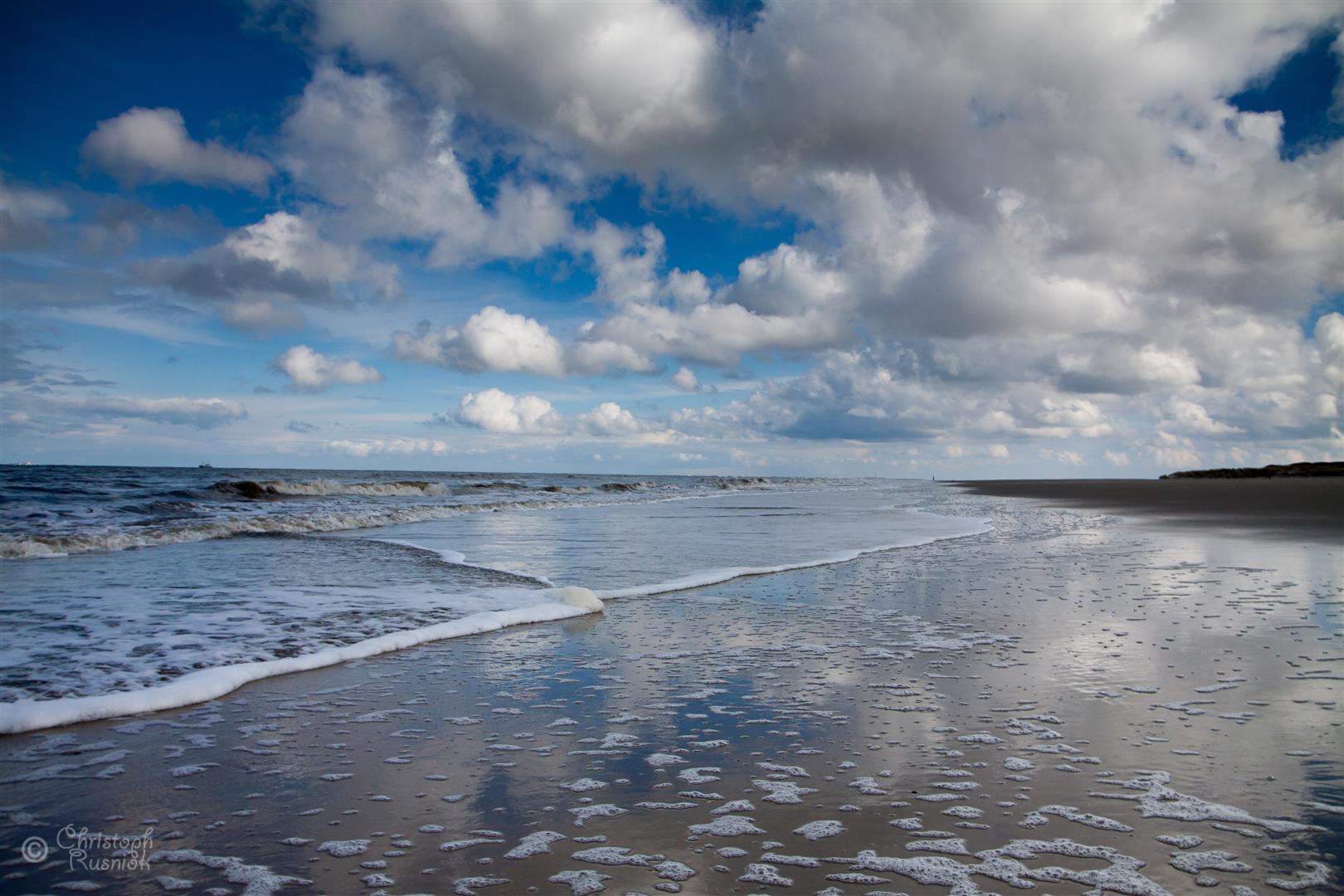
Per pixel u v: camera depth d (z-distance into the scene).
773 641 7.54
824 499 44.22
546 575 11.98
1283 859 3.25
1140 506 32.03
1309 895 2.96
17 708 5.12
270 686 6.05
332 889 3.08
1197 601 9.34
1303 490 44.53
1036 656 6.80
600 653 7.12
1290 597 9.57
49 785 4.12
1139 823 3.59
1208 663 6.46
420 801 3.93
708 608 9.34
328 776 4.27
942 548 16.09
